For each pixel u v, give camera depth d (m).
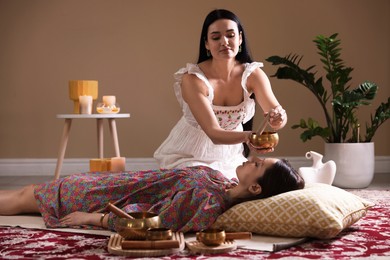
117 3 6.00
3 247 2.63
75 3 5.99
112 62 6.02
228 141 2.93
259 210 2.71
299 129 6.07
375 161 6.09
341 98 4.73
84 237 2.83
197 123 3.44
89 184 3.11
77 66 6.01
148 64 6.03
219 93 3.29
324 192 2.79
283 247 2.54
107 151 6.04
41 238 2.81
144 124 6.05
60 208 3.14
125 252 2.44
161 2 6.01
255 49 6.04
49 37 6.00
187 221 2.79
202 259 2.38
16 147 6.04
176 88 3.42
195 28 6.02
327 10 6.05
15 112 6.02
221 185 2.99
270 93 3.25
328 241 2.70
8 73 6.00
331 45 5.16
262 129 2.83
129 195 3.01
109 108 4.99
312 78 4.91
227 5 6.02
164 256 2.44
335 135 4.91
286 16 6.04
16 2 5.98
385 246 2.59
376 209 3.60
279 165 2.81
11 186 5.19
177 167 3.45
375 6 6.05
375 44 6.05
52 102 6.02
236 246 2.54
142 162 6.05
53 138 6.03
